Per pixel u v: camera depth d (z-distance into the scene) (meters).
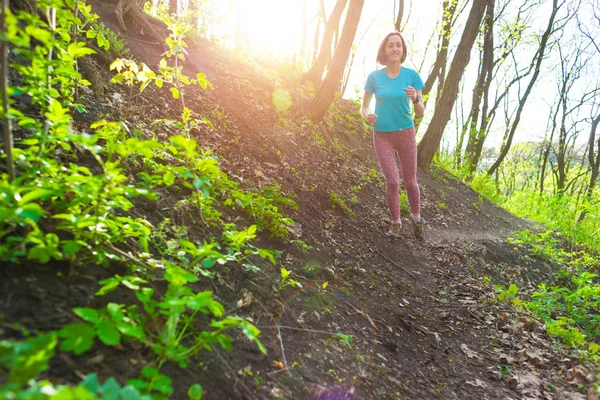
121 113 3.38
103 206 1.79
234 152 4.34
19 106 2.42
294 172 5.06
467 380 2.60
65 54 2.04
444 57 14.86
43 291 1.51
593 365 2.93
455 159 14.09
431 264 4.98
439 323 3.36
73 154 2.37
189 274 1.58
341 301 2.86
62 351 1.34
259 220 3.17
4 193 1.41
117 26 5.51
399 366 2.43
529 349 3.11
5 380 1.10
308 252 3.31
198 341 1.60
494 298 4.21
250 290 2.34
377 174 7.61
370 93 4.46
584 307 4.72
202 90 5.38
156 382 1.30
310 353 2.08
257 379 1.72
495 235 8.14
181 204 2.56
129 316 1.55
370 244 4.51
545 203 12.41
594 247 9.81
